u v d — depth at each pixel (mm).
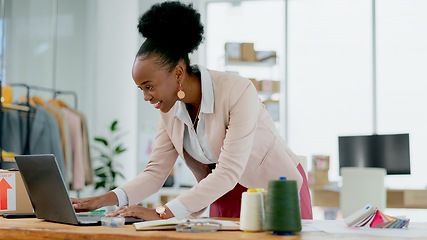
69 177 4699
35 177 1592
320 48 6406
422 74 6113
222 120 1703
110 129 5539
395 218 1468
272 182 1262
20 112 4605
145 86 1599
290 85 6449
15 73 5535
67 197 1469
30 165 1592
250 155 1817
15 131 4555
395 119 6133
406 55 6164
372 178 4195
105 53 5824
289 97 6438
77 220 1473
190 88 1693
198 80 1720
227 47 6051
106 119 5766
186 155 1909
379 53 6227
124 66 5852
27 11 5688
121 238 1252
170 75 1613
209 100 1688
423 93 6094
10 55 5480
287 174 1856
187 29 1615
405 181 5949
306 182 1991
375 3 6254
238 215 1954
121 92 5812
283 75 6461
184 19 1604
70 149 4777
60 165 4531
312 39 6434
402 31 6184
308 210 1959
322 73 6383
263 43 6566
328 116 6332
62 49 6012
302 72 6430
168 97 1640
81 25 6039
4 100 4301
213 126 1721
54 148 4527
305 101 6398
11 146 4512
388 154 5047
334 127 6305
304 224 1539
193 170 1938
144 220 1550
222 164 1628
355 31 6332
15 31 5551
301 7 6480
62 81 5988
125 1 5887
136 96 6027
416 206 4719
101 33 5848
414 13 6168
